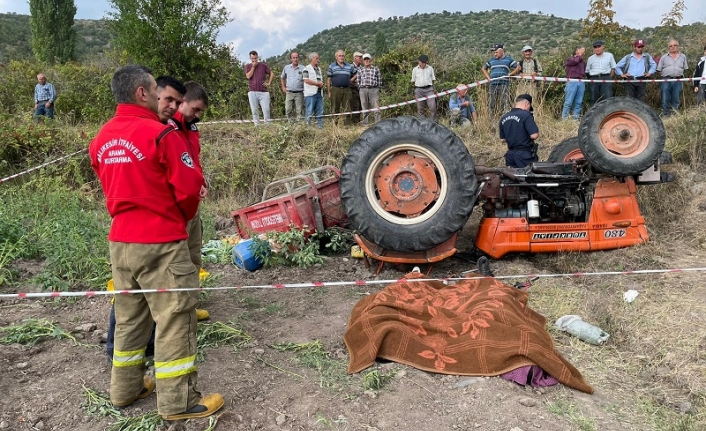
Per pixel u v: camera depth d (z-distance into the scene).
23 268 5.89
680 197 7.21
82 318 4.62
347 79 11.07
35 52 31.69
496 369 3.49
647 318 4.44
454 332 3.75
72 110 13.67
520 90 10.30
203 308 4.77
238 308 4.78
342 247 6.29
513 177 5.69
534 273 5.55
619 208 5.74
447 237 5.36
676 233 6.62
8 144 9.94
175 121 3.88
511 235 5.73
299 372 3.64
